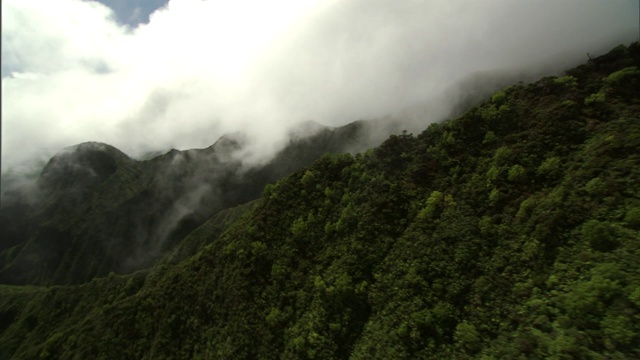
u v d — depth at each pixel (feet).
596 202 204.85
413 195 296.30
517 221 230.07
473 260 228.63
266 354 252.62
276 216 338.13
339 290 257.55
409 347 210.18
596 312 160.15
